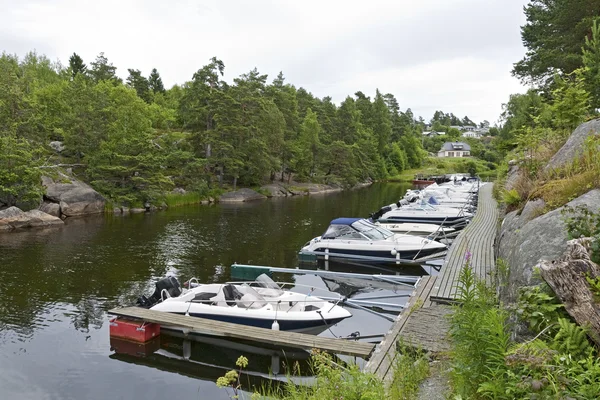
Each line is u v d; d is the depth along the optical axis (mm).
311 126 57375
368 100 84938
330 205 36719
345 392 4184
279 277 14320
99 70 64938
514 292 4996
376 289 13047
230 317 9406
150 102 72062
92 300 11609
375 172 72500
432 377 5371
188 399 6965
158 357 8477
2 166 24953
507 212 10312
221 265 15633
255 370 7961
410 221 23141
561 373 3086
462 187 38281
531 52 25531
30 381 7480
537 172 9336
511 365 3398
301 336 8172
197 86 47781
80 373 7812
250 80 57812
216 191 41125
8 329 9695
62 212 27859
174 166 42344
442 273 11352
